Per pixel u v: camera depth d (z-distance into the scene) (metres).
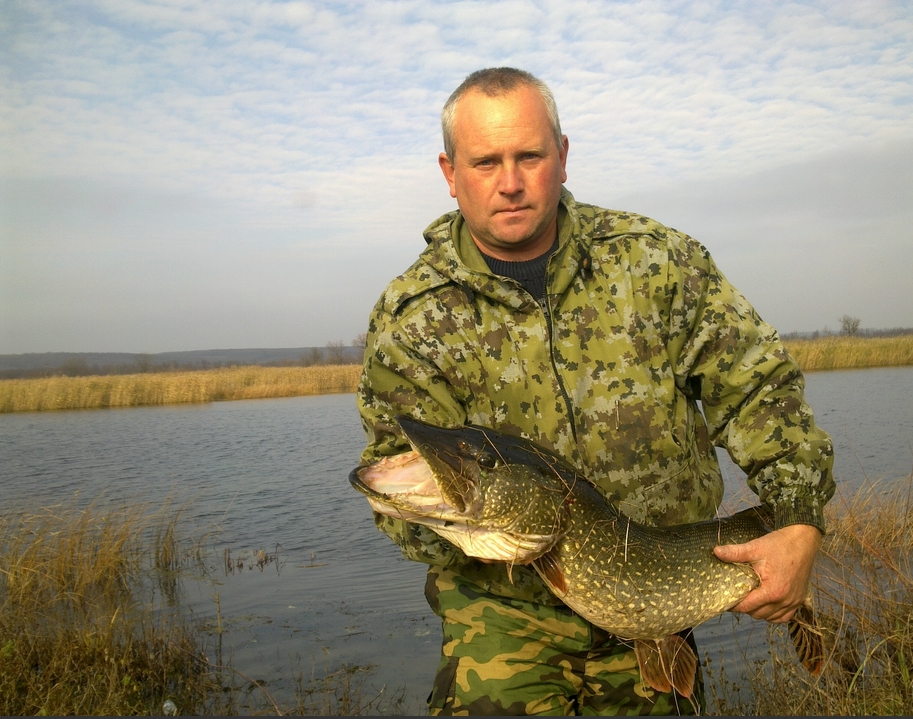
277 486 4.87
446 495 1.07
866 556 2.16
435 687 1.20
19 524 3.40
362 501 4.30
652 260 1.19
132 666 2.00
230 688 1.89
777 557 1.12
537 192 1.16
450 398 1.21
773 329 1.21
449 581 1.24
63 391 12.87
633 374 1.17
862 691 1.53
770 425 1.15
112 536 3.13
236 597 2.65
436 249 1.24
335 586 2.78
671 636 1.18
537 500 1.09
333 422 9.34
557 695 1.18
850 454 4.77
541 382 1.18
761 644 2.03
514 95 1.15
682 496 1.20
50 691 1.80
